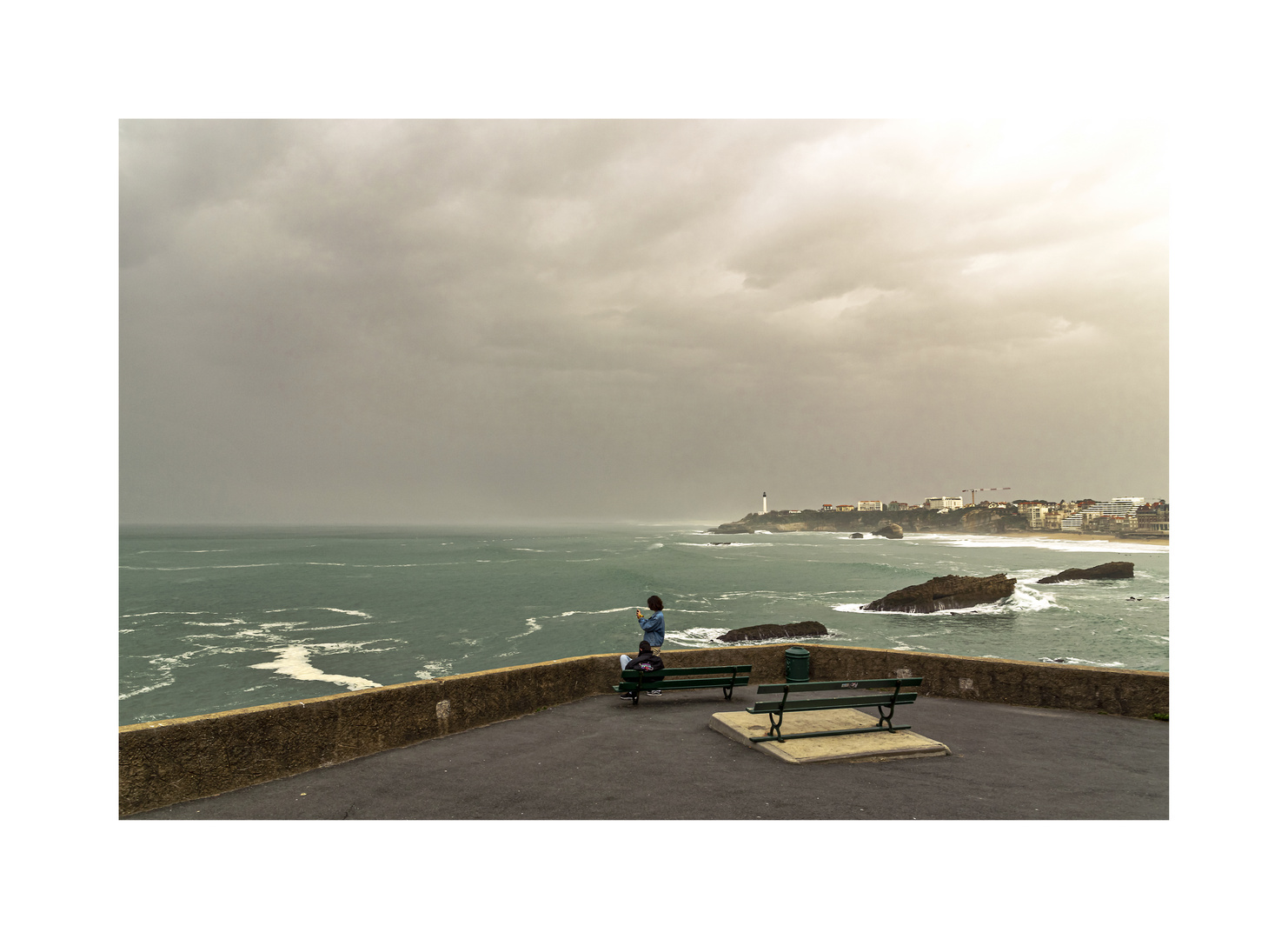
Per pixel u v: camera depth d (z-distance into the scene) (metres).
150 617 59.50
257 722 6.04
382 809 5.47
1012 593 69.69
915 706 9.11
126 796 5.27
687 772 6.39
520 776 6.24
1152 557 151.62
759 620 58.66
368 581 91.38
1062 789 5.98
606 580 91.88
